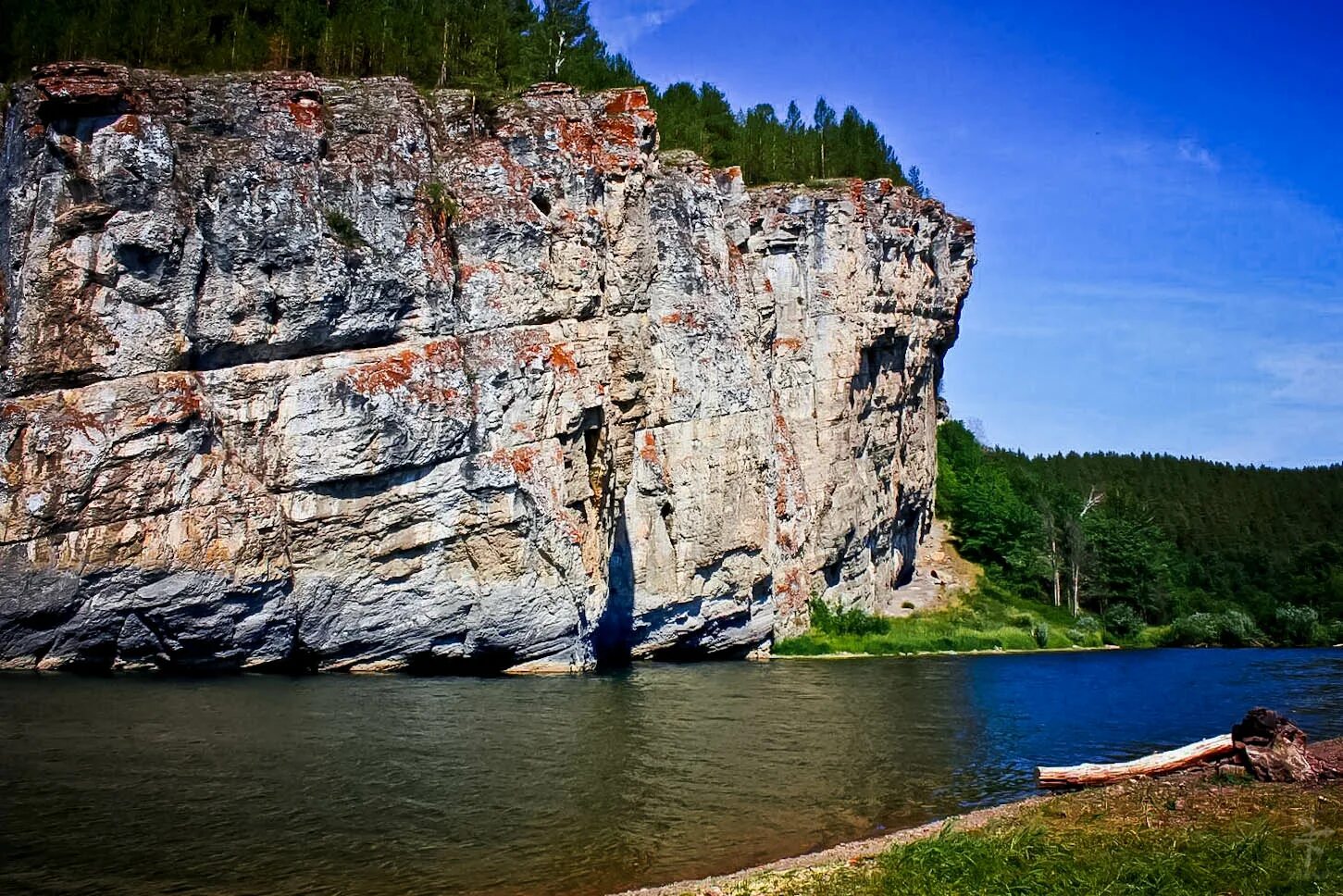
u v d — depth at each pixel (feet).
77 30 142.41
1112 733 109.09
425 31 180.34
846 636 207.00
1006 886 51.70
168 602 117.29
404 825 64.23
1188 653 221.46
